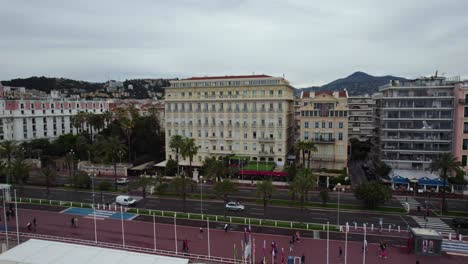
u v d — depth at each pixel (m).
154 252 48.94
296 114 157.88
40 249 40.25
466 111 84.06
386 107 92.25
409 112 90.50
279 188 86.38
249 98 97.19
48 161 112.00
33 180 96.19
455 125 86.81
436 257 47.53
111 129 129.12
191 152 91.00
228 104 99.50
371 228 58.50
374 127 111.88
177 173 95.31
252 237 55.12
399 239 54.19
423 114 89.69
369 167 106.75
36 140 126.44
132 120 122.06
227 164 93.25
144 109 175.75
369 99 158.38
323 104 94.50
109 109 173.62
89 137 136.25
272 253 46.81
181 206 72.62
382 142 94.31
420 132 89.88
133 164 108.62
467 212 66.38
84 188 88.38
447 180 79.19
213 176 79.00
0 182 94.12
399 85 92.81
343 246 51.38
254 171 89.88
